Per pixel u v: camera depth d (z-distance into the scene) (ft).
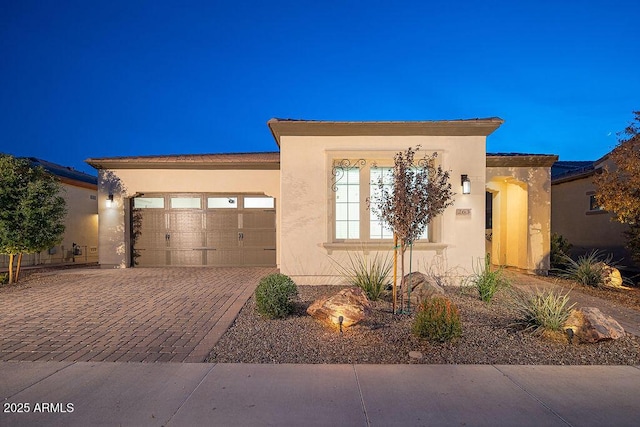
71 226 55.36
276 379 14.67
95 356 16.93
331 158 32.83
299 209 32.83
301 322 21.88
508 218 46.47
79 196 57.00
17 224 34.27
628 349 18.06
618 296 30.37
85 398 13.11
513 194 45.14
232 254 45.80
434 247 32.40
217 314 23.54
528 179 41.83
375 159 32.81
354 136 32.86
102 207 44.34
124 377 14.76
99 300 27.40
